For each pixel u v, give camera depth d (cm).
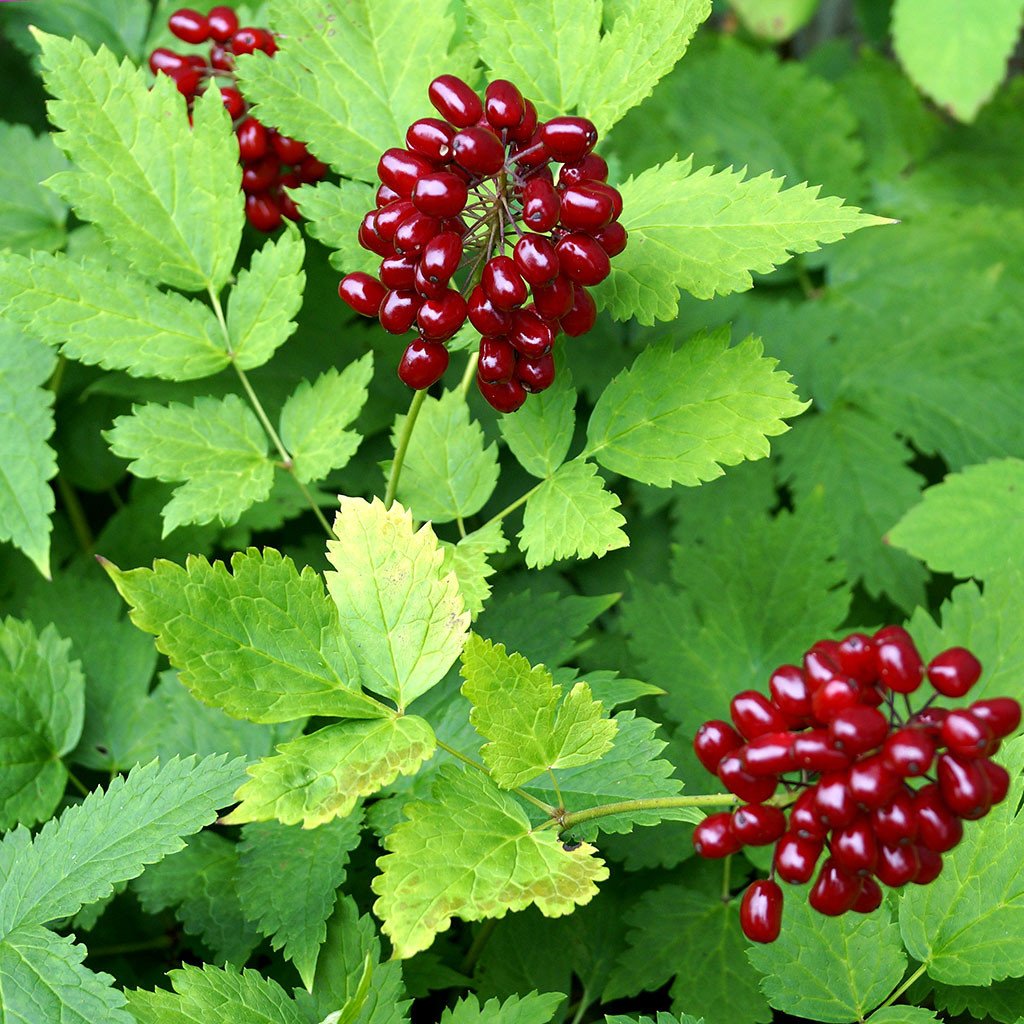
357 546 48
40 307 54
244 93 53
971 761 44
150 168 54
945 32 73
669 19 52
